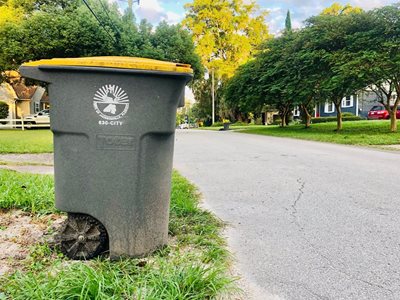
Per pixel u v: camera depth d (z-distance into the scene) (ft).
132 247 8.45
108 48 74.74
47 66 7.98
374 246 9.87
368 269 8.44
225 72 130.72
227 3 132.57
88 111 8.11
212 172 22.30
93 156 8.23
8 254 8.95
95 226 8.55
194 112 190.08
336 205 14.21
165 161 8.70
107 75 7.99
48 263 8.36
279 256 9.16
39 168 24.48
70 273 7.33
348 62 51.16
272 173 21.83
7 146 39.65
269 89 75.31
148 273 7.56
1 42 73.97
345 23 56.75
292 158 29.45
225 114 148.56
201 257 8.61
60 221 11.53
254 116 146.41
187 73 8.27
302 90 64.13
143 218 8.48
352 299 7.11
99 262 8.24
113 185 8.30
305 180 19.44
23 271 8.00
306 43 61.77
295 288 7.54
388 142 43.01
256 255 9.21
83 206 8.40
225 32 132.98
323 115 130.31
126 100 8.10
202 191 16.71
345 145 42.37
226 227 11.40
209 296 6.95
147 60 8.48
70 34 72.79
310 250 9.57
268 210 13.47
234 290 7.30
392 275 8.13
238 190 16.96
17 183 15.69
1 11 87.71
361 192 16.52
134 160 8.26
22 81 96.63
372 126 66.74
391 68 49.16
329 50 59.00
